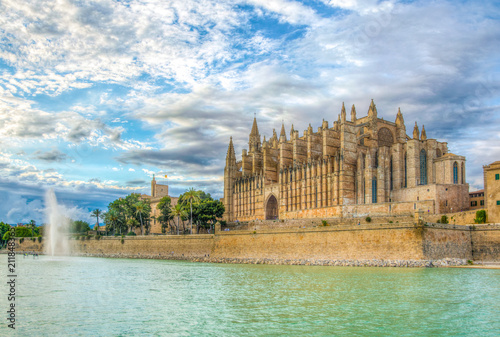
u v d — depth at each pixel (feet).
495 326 127.65
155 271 288.10
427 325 129.08
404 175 439.22
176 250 426.92
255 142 652.89
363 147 462.60
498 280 207.72
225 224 517.14
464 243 290.76
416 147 430.20
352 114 488.02
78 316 146.92
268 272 269.03
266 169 551.59
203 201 509.35
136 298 179.93
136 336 122.93
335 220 395.14
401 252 272.72
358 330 124.88
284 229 338.95
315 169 478.59
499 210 301.22
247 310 152.46
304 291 187.73
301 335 121.29
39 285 220.43
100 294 190.70
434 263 265.34
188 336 122.21
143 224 609.42
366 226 289.94
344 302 161.58
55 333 126.21
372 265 279.49
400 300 162.91
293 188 503.61
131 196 591.78
